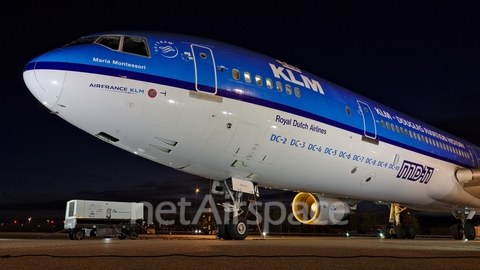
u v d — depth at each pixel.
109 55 10.98
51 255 7.12
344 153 14.76
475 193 20.52
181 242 12.42
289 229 67.81
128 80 10.88
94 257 6.86
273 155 13.07
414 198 19.36
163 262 6.27
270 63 13.77
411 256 7.76
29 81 10.54
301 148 13.47
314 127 13.73
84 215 21.52
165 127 11.35
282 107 12.99
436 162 19.19
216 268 5.69
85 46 11.05
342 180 15.52
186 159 12.50
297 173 14.18
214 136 11.95
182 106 11.36
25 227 59.56
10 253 7.67
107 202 22.31
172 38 12.28
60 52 10.75
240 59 12.92
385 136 16.50
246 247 9.69
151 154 12.21
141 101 10.94
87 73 10.56
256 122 12.42
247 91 12.38
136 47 11.50
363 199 18.52
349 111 15.30
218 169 13.24
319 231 67.56
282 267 5.92
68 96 10.45
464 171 20.03
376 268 5.90
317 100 14.20
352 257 7.35
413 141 18.02
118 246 9.95
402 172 17.36
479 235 41.41
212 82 11.86
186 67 11.68
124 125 11.07
